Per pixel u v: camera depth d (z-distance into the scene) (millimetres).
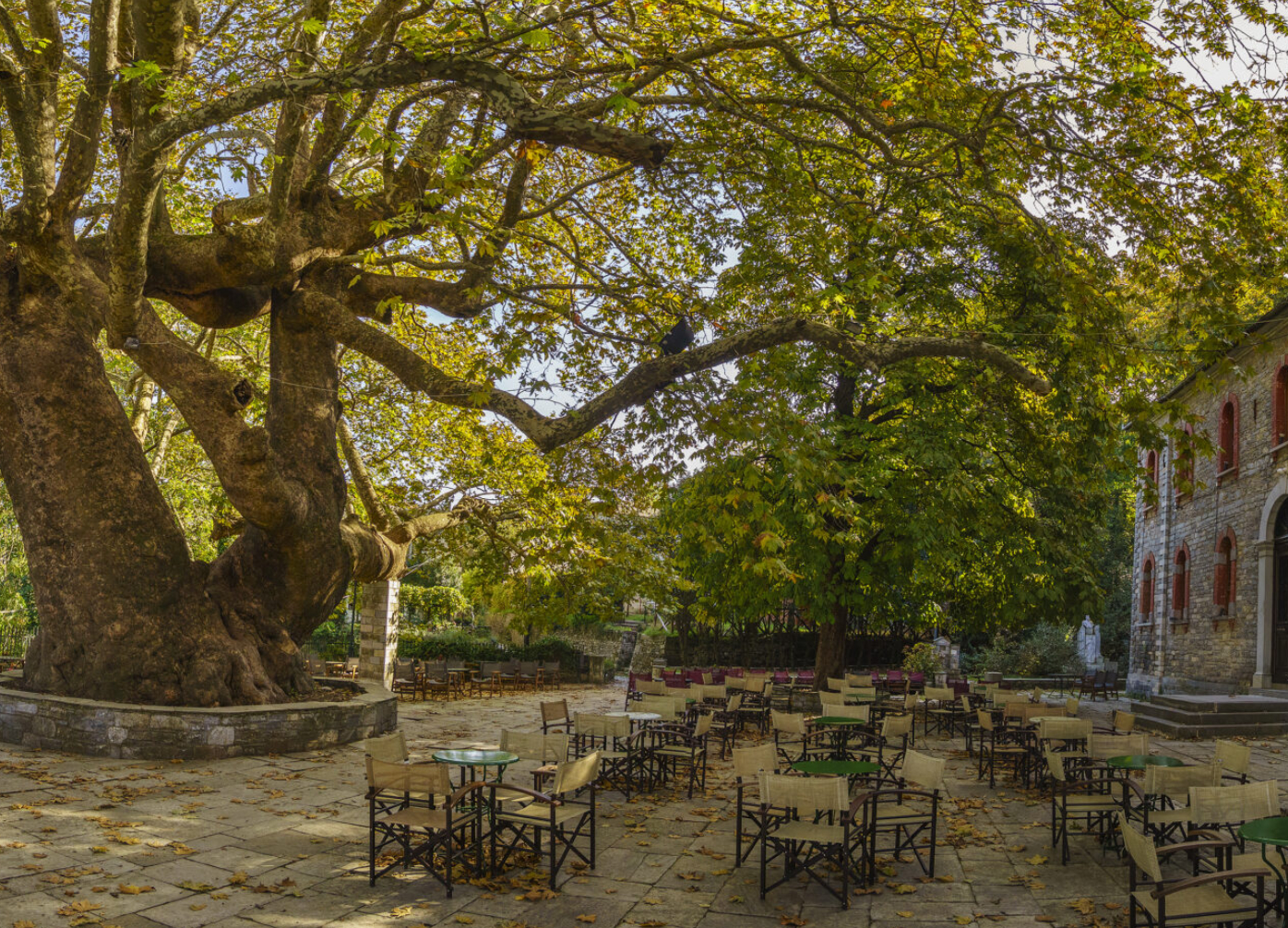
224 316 12961
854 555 16859
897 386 16047
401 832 7301
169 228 12547
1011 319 15953
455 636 27812
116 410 12094
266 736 11070
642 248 15430
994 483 17281
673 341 10578
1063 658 29203
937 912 6207
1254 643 19109
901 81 11562
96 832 7234
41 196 10773
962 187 13578
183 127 8172
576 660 26031
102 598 11430
